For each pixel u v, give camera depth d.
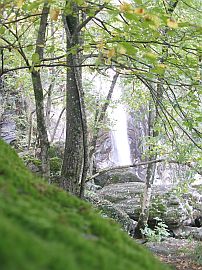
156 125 7.47
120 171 15.58
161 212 11.22
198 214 11.75
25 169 1.82
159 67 3.91
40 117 5.45
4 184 1.21
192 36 4.25
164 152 7.52
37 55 4.16
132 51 3.75
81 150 5.96
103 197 12.54
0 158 1.63
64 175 5.92
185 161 6.68
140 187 13.26
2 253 0.65
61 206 1.40
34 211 1.03
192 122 5.11
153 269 1.18
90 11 4.03
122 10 3.55
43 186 1.50
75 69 5.10
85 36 5.70
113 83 9.45
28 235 0.75
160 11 3.58
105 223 1.38
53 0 3.75
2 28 4.35
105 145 20.41
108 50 3.99
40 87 5.39
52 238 0.90
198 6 6.29
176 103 5.14
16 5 3.98
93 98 9.70
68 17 5.30
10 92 14.84
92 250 0.91
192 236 10.45
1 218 0.81
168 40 4.64
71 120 5.91
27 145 14.02
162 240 9.81
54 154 11.62
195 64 4.51
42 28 5.12
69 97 5.96
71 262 0.73
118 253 1.16
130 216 11.62
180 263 7.26
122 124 20.94
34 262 0.66
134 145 21.39
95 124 9.22
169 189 11.89
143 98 8.68
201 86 4.56
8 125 15.52
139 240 9.59
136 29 4.09
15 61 7.18
